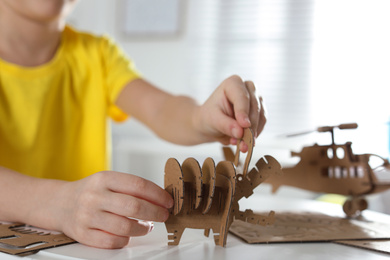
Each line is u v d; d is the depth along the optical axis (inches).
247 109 22.5
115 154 80.9
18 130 37.5
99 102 42.4
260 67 82.9
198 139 31.0
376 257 17.7
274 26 82.0
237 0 83.8
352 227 23.3
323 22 79.4
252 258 17.0
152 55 87.7
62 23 39.4
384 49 75.7
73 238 19.2
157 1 87.2
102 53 43.6
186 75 86.2
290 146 80.5
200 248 18.6
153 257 17.0
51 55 40.0
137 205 18.1
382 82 75.7
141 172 80.7
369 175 26.5
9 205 21.9
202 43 85.4
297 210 29.0
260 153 76.0
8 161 37.4
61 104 40.3
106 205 18.3
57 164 39.8
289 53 81.4
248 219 19.8
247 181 20.0
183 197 18.5
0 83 37.3
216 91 25.4
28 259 16.6
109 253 17.5
